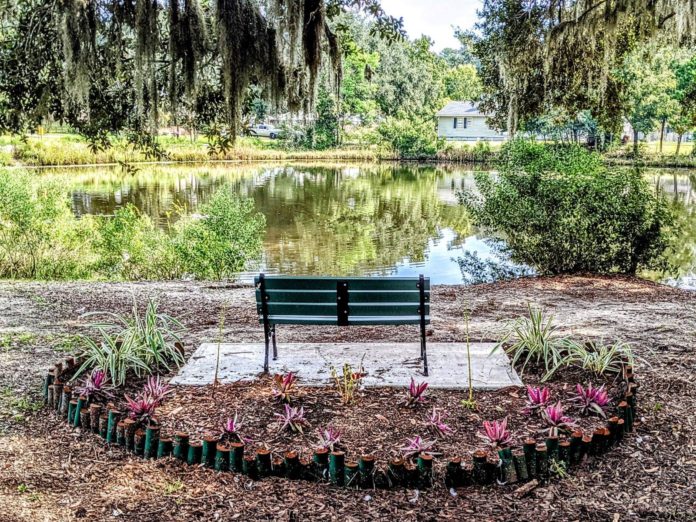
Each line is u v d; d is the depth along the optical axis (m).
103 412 3.71
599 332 5.95
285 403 3.95
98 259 11.32
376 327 6.37
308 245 15.54
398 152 49.03
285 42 6.78
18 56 6.43
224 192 11.94
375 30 7.19
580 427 3.64
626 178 10.05
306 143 49.00
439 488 3.12
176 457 3.38
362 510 2.95
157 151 7.72
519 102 12.13
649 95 35.09
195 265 11.17
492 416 3.81
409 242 16.00
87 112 6.68
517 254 10.62
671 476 3.21
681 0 8.45
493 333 6.01
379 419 3.76
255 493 3.09
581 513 2.92
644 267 10.49
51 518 2.85
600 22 9.67
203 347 5.13
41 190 11.77
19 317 6.52
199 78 7.01
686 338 5.61
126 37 7.20
